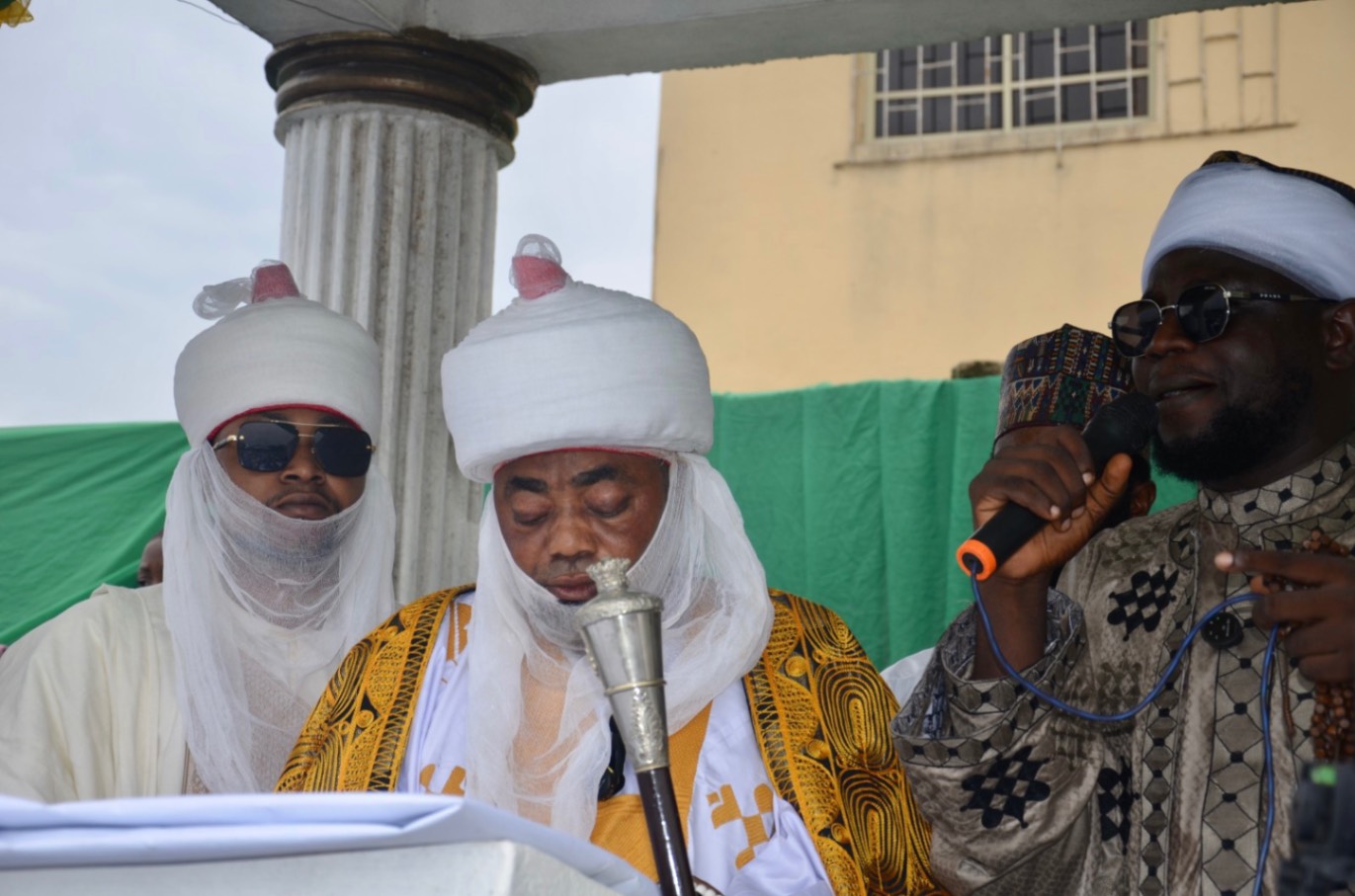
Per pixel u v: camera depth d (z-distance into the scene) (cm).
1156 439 219
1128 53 1131
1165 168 1111
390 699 240
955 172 1150
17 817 122
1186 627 212
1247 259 214
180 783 294
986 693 207
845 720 238
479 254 426
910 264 1145
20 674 288
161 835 122
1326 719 195
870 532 477
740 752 232
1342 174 1073
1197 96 1108
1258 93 1095
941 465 476
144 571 454
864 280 1150
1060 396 304
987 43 1156
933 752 209
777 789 228
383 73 414
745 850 224
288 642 318
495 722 230
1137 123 1122
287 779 242
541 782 231
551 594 238
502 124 431
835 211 1162
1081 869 213
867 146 1166
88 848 122
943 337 1134
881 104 1172
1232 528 215
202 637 302
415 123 418
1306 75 1089
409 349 412
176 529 314
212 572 313
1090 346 308
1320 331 213
